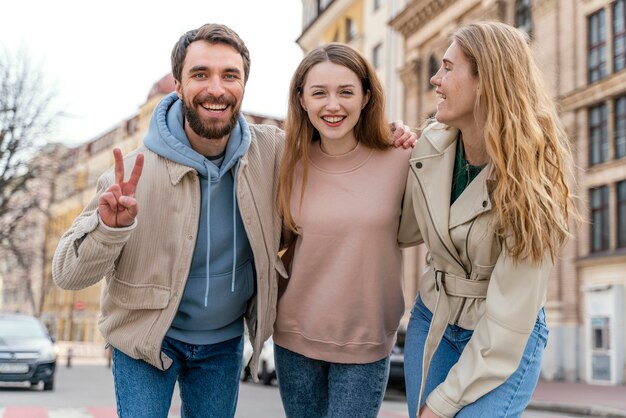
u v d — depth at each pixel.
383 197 2.88
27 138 29.91
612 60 20.17
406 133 2.99
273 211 2.95
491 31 2.49
